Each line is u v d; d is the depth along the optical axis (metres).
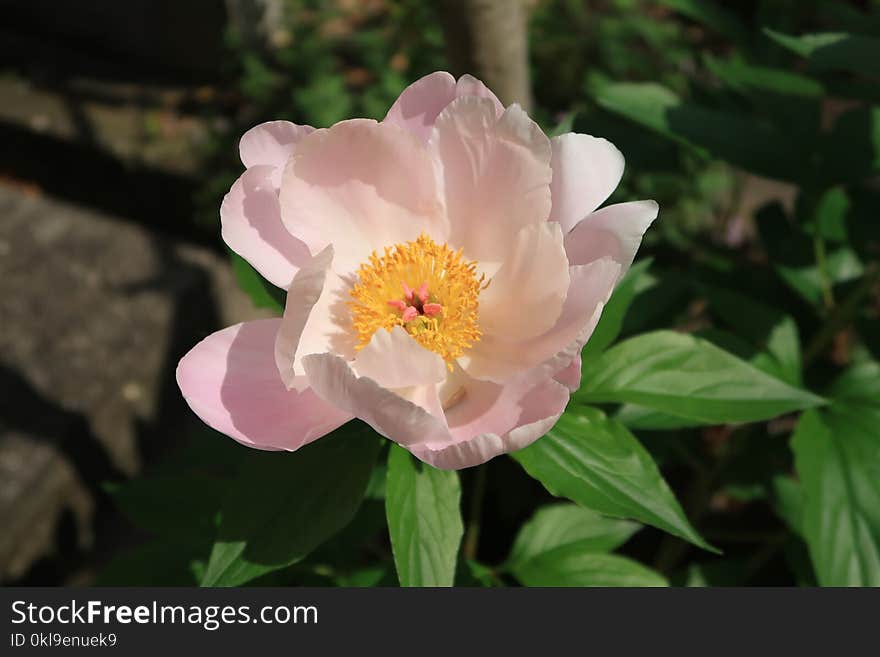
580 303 0.46
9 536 0.81
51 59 1.42
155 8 1.33
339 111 1.13
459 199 0.48
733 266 0.69
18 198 1.12
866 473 0.53
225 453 0.60
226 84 1.33
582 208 0.47
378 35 1.25
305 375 0.46
